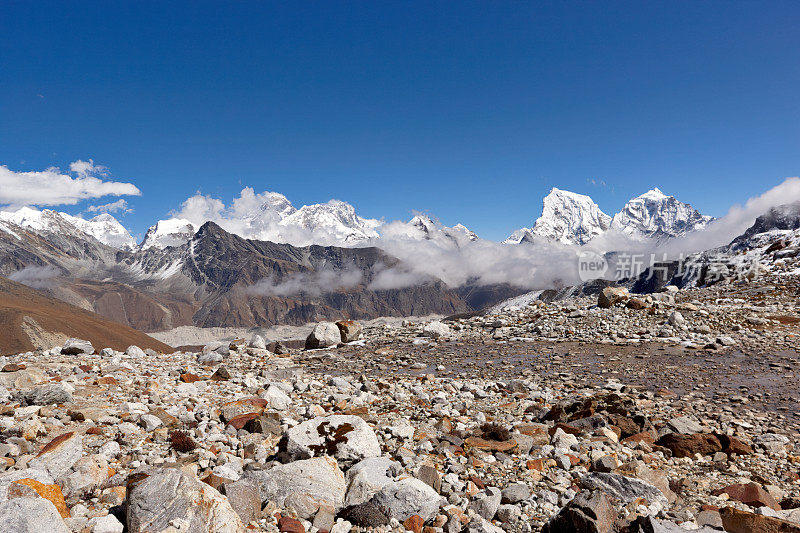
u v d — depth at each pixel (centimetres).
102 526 488
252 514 580
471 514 616
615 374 1655
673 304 2762
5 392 1024
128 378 1476
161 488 512
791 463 891
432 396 1366
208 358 2069
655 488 669
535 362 1911
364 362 2062
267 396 1173
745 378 1500
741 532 588
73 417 930
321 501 637
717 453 915
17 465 652
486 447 900
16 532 426
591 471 810
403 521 593
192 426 972
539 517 623
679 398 1345
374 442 812
